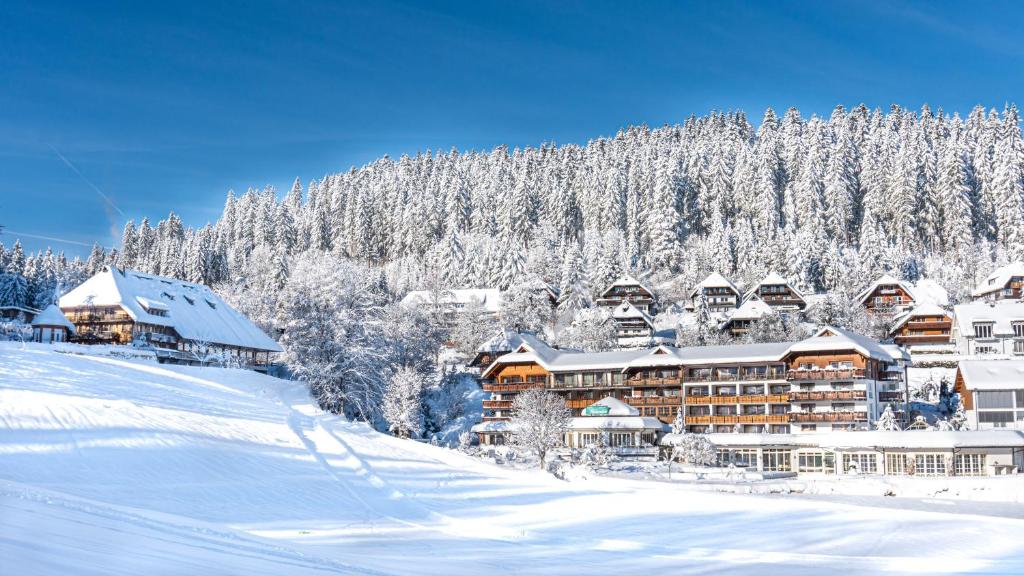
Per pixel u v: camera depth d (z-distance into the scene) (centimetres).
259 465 5272
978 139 18088
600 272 14700
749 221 16338
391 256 19075
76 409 5472
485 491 5544
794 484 6462
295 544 3162
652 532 4269
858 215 16975
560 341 12469
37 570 1709
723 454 7862
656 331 12675
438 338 11731
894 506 5647
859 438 7175
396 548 3394
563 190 18488
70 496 3381
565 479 6831
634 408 8425
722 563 3428
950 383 9469
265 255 17900
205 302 10444
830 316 11450
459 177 19875
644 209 16775
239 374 8000
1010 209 14838
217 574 2038
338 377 8512
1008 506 5641
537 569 3111
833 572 3256
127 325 9106
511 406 9125
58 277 14112
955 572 3281
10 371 6150
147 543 2417
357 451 6322
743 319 12050
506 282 14988
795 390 8256
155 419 5750
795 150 18425
